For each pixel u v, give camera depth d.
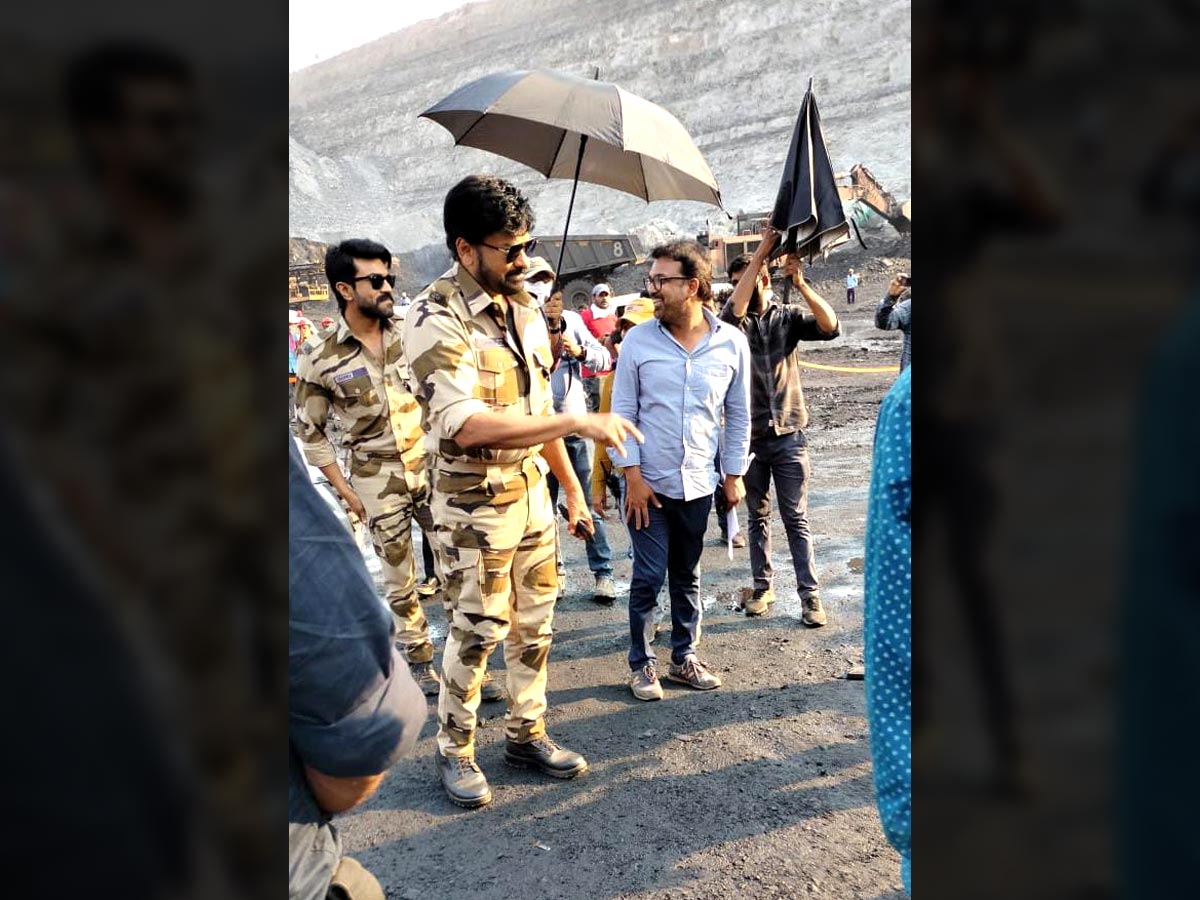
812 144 3.95
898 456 0.94
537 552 2.91
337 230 66.25
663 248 3.36
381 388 3.52
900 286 5.07
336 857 1.19
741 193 59.53
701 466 3.49
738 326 4.07
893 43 67.38
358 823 2.78
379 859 2.59
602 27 85.69
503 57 91.62
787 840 2.60
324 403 3.64
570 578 5.27
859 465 7.73
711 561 5.39
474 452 2.62
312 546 1.00
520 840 2.65
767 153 64.31
